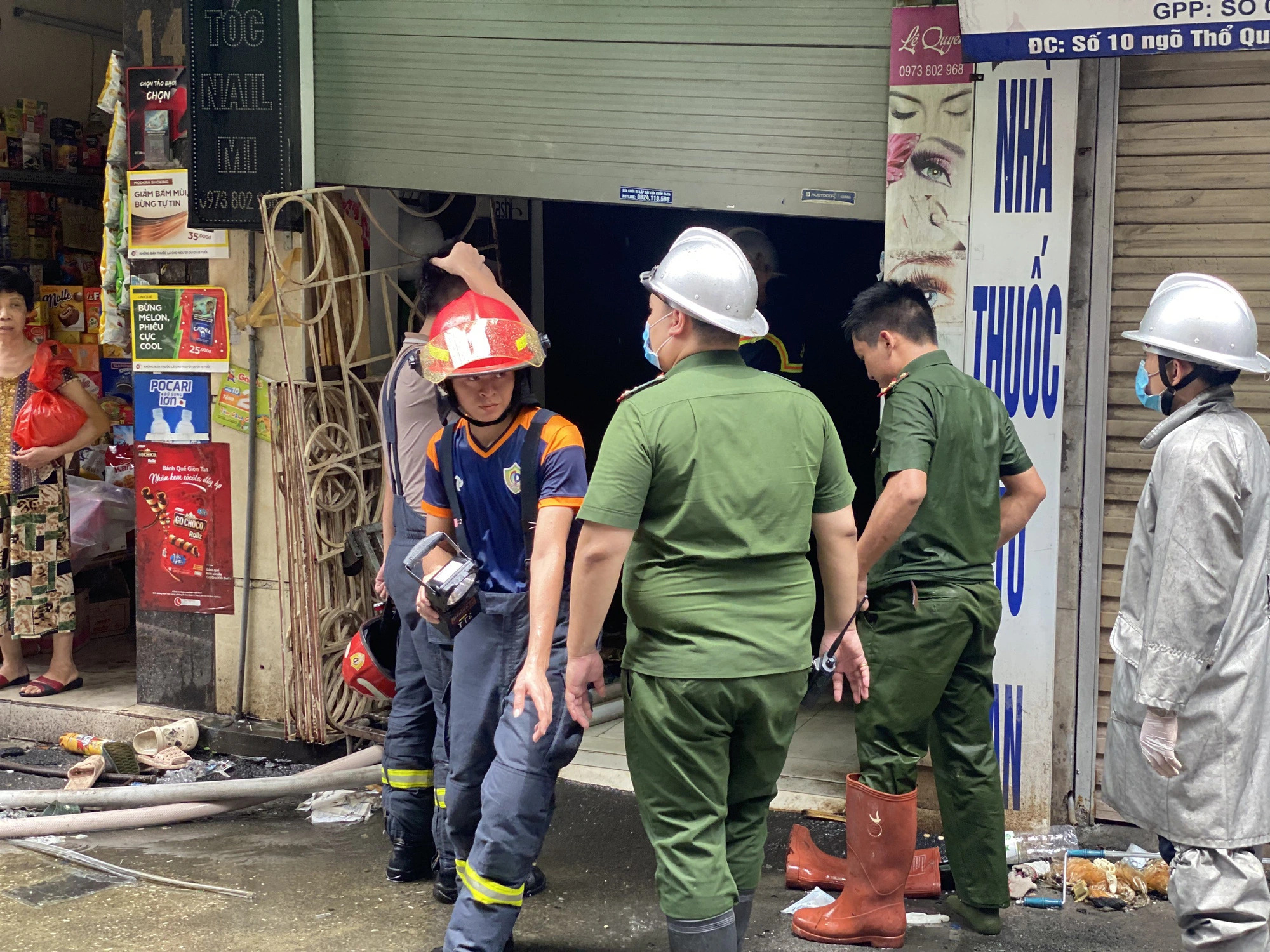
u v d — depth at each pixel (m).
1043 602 4.08
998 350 4.05
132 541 6.80
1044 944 3.50
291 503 4.95
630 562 2.92
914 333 3.49
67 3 7.40
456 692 3.34
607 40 4.40
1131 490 4.05
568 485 3.14
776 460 2.84
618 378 6.73
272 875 3.96
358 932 3.54
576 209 6.63
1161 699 2.72
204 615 5.25
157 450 5.22
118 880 3.90
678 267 2.89
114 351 6.73
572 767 4.79
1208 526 2.70
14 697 5.60
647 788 2.89
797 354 6.24
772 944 3.51
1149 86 3.93
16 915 3.62
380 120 4.72
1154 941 3.51
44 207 7.19
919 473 3.27
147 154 5.07
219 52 4.81
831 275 6.25
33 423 5.43
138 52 5.06
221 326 5.06
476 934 3.06
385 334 5.33
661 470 2.79
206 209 4.91
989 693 3.54
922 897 3.82
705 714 2.81
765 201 4.29
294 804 4.75
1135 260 4.00
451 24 4.58
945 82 4.01
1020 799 4.16
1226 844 2.78
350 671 4.04
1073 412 4.05
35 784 4.95
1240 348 2.84
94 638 6.66
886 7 4.10
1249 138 3.86
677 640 2.82
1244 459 2.74
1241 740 2.78
